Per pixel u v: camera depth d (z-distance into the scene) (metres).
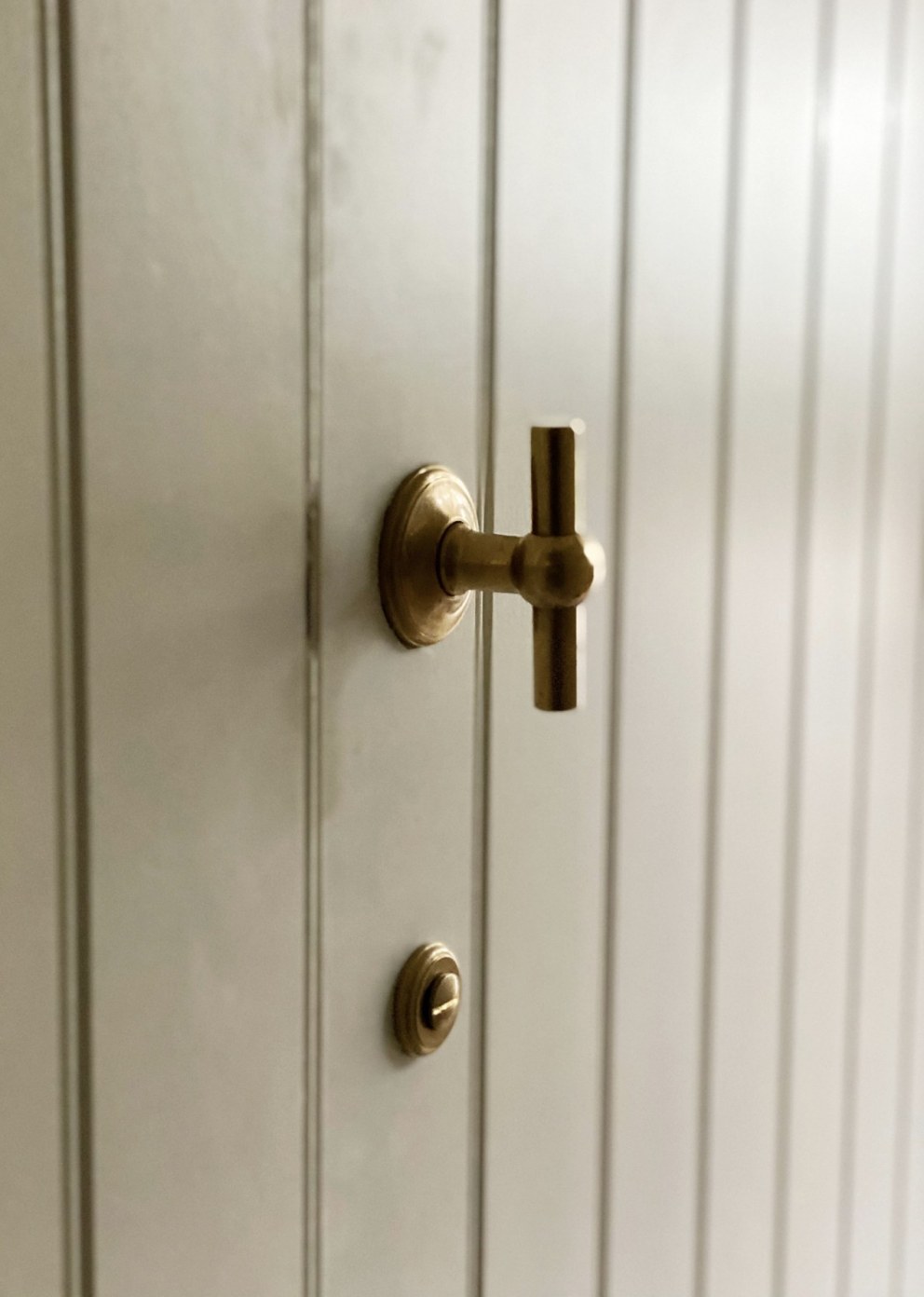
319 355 0.52
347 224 0.52
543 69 0.58
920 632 0.85
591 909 0.65
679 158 0.65
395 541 0.54
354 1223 0.56
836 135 0.73
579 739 0.64
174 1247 0.51
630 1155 0.69
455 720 0.58
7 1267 0.48
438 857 0.58
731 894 0.73
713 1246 0.75
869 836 0.83
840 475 0.77
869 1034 0.85
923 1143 0.92
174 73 0.48
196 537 0.50
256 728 0.52
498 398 0.58
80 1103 0.49
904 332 0.80
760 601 0.73
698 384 0.68
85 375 0.47
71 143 0.46
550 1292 0.65
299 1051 0.54
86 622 0.48
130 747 0.49
